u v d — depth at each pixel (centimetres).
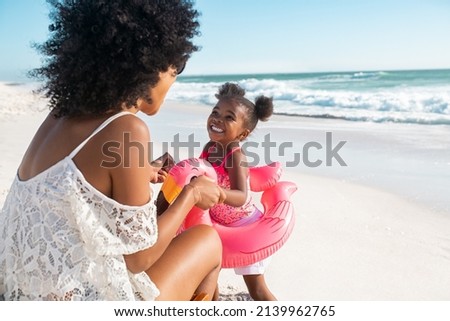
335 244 422
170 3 193
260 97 343
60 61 191
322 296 335
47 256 185
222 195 235
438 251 410
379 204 529
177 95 2408
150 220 190
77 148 183
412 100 1410
